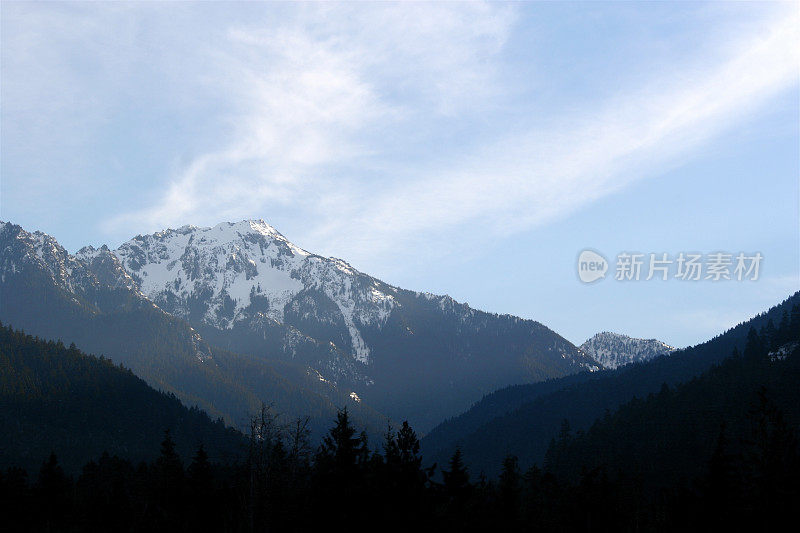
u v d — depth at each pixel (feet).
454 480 297.12
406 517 264.11
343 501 263.29
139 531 366.84
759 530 286.46
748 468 306.96
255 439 308.60
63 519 399.85
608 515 350.23
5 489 389.80
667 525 350.02
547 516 384.06
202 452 390.21
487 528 306.35
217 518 363.56
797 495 281.54
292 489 295.28
